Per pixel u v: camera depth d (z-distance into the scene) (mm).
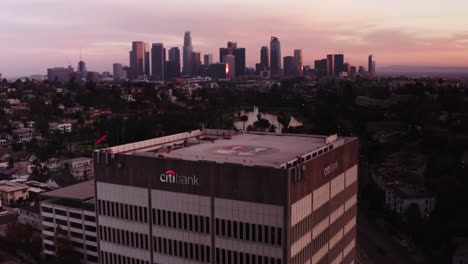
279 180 83062
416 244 175125
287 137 132875
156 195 96000
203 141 130000
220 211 89375
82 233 150000
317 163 94750
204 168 89625
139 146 116312
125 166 98750
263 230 85750
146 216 98125
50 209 157500
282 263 84812
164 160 93812
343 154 109875
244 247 87938
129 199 99562
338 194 108125
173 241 95500
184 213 93312
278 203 83750
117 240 102812
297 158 98438
